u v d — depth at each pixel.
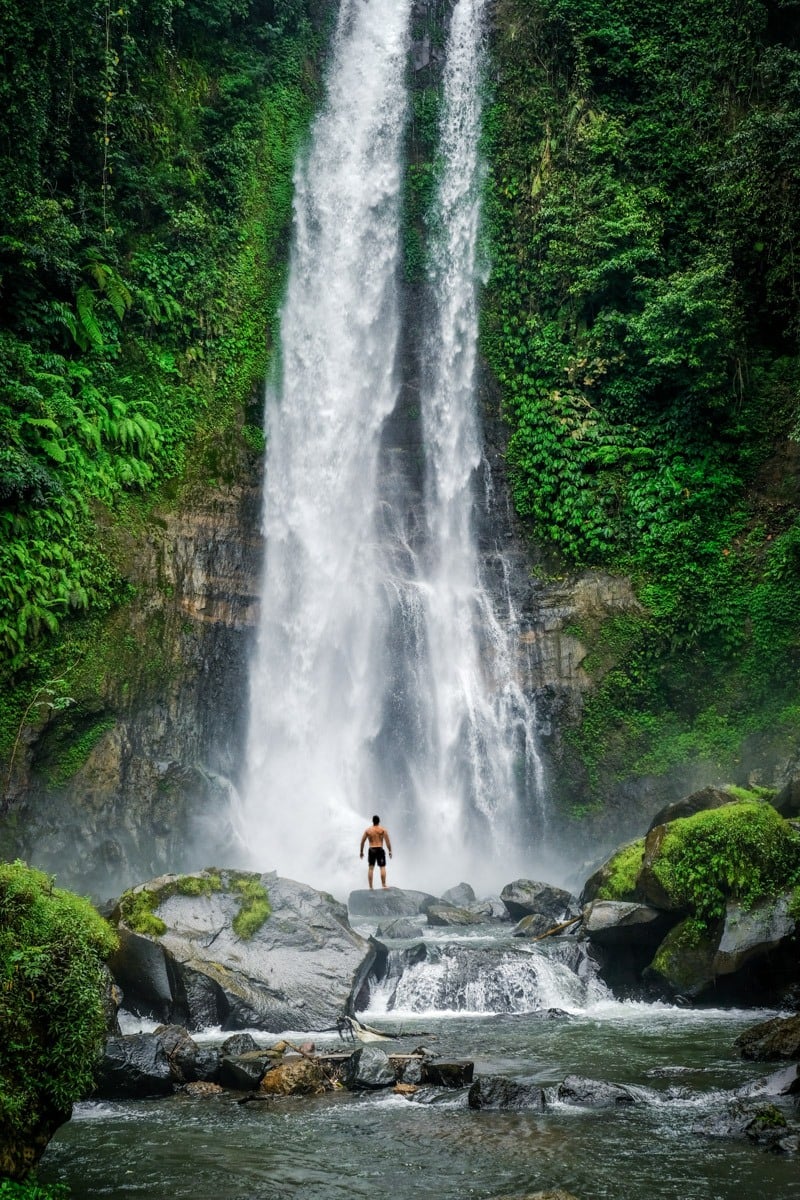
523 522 27.39
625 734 24.88
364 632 27.27
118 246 25.12
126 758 21.06
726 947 12.59
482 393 28.75
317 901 13.34
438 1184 6.62
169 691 22.80
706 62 28.42
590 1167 6.84
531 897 17.27
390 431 29.39
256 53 30.33
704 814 13.80
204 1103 8.70
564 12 29.70
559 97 29.72
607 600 25.55
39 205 21.92
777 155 25.64
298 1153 7.29
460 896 19.39
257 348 27.52
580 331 27.77
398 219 30.84
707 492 25.62
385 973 13.56
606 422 26.97
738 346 26.16
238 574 25.25
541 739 25.44
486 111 30.64
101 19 25.09
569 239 28.00
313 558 27.17
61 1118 5.90
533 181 29.38
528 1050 10.34
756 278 26.75
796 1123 7.54
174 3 26.81
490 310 29.17
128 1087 8.88
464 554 27.80
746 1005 12.72
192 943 12.22
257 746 25.03
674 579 25.17
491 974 13.05
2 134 21.98
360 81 31.86
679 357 25.42
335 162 30.75
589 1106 8.25
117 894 19.55
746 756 23.28
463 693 26.41
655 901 13.55
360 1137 7.63
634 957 13.70
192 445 24.94
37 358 22.20
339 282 29.75
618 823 24.39
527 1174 6.75
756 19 27.92
